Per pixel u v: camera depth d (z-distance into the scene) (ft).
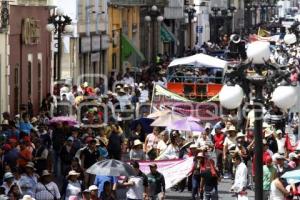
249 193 154.92
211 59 249.96
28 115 190.60
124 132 203.21
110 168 128.16
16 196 121.90
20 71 222.07
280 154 155.94
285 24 600.39
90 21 299.99
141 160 152.15
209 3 556.10
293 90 97.25
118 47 340.39
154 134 168.55
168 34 412.98
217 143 171.83
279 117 191.52
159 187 136.46
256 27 612.29
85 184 137.49
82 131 173.78
